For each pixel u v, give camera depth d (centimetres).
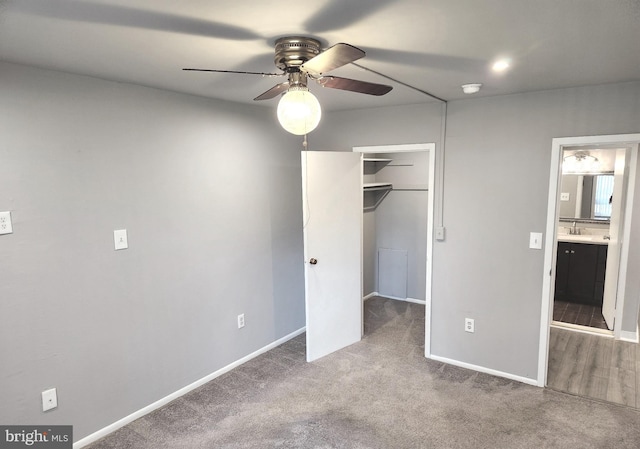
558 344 405
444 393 318
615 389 322
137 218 279
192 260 320
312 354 376
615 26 161
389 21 155
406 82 268
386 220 548
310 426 278
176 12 144
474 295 352
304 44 174
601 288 501
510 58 211
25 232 226
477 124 335
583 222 547
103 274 263
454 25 160
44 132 230
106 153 259
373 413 292
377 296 567
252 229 370
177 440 265
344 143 408
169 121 295
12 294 224
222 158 337
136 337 286
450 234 358
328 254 380
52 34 167
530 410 294
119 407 279
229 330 356
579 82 274
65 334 247
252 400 311
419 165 512
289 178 405
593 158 529
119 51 193
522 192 322
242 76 247
